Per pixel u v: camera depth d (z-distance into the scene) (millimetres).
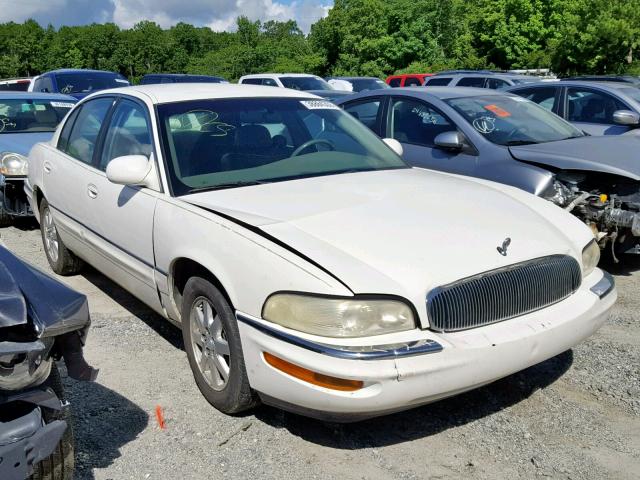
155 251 4039
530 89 9836
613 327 4973
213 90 4805
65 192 5363
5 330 2320
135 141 4523
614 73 31484
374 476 3150
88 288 5805
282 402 3195
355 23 48375
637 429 3568
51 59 93875
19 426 2309
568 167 5910
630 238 6059
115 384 4039
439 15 47562
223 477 3143
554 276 3525
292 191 3953
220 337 3596
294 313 3053
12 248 7250
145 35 89062
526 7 41406
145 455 3312
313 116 4871
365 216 3588
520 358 3252
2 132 8633
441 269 3207
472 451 3363
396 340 3000
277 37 87812
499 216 3799
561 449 3383
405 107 7270
